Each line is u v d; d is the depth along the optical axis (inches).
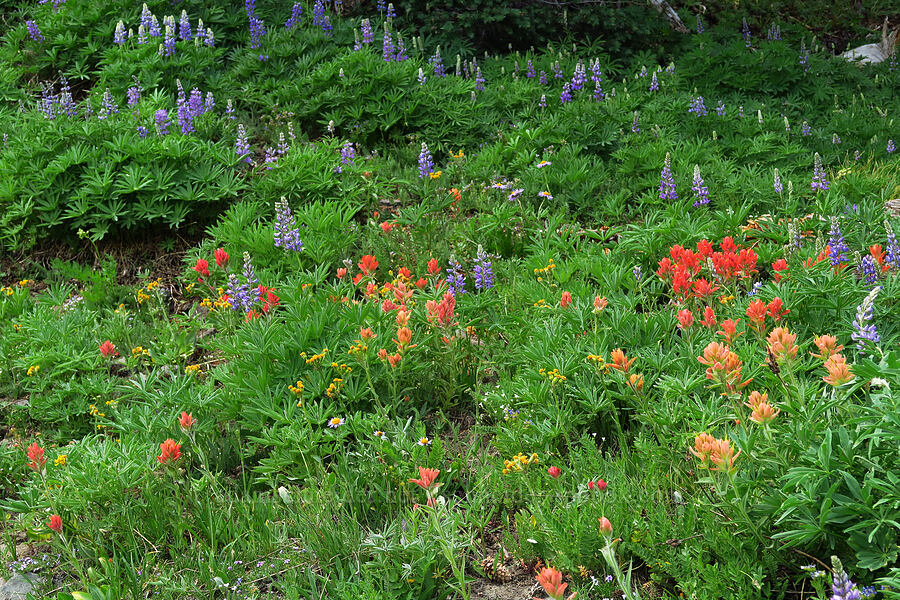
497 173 319.9
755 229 247.0
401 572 127.7
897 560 107.7
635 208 300.0
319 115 371.9
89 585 128.2
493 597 131.3
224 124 348.8
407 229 271.9
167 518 151.5
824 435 116.6
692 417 146.8
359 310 197.3
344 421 170.1
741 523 120.2
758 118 384.8
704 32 555.5
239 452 168.2
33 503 150.9
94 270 269.1
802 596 117.2
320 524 143.1
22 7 456.8
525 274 240.1
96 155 291.6
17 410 195.2
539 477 146.8
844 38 660.1
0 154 304.7
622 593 126.0
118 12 423.5
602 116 354.0
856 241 225.9
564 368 168.9
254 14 430.3
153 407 178.2
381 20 455.5
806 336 171.9
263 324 193.6
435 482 153.8
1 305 245.8
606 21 488.1
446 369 193.2
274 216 289.9
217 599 135.9
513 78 421.1
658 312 190.5
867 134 399.5
